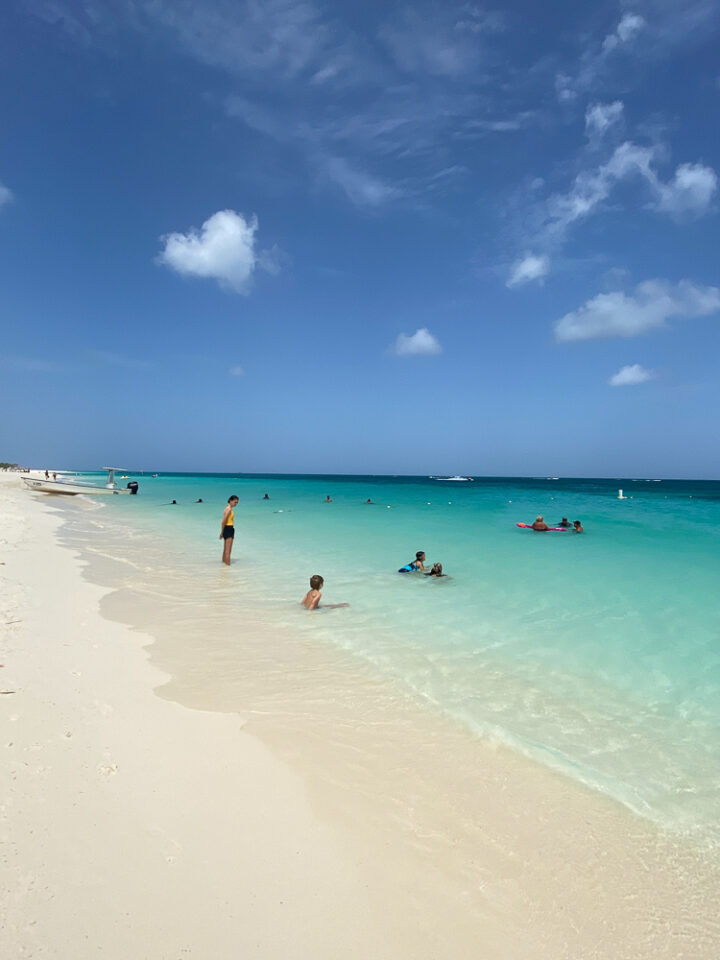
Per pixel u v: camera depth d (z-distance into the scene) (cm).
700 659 773
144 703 579
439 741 533
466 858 372
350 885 338
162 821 382
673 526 2594
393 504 4275
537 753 514
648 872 364
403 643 838
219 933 291
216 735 520
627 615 1002
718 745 536
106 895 309
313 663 739
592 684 683
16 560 1343
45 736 480
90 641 774
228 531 1490
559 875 359
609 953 299
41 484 4803
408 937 302
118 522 2664
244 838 373
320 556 1661
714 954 300
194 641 820
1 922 281
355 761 490
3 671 616
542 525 2330
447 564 1531
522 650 809
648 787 464
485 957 293
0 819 361
